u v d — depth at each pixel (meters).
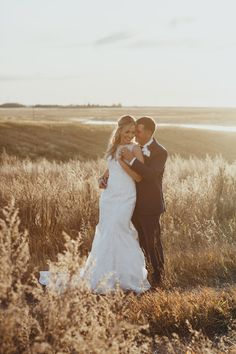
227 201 8.91
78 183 8.96
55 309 2.99
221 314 4.42
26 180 9.89
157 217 5.62
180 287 5.52
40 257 6.54
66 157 49.75
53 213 7.86
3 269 2.91
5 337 2.78
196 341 4.01
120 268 5.40
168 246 6.80
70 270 3.14
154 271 5.62
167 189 9.10
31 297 4.96
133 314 4.31
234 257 6.20
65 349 2.92
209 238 6.79
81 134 59.72
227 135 63.72
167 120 140.50
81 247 6.95
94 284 5.32
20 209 7.84
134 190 5.55
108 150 5.61
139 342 3.99
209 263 5.98
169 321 4.30
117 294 3.80
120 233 5.46
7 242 3.02
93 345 2.81
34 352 2.82
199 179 10.13
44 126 60.16
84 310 3.07
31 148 50.38
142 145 5.61
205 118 155.62
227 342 4.03
